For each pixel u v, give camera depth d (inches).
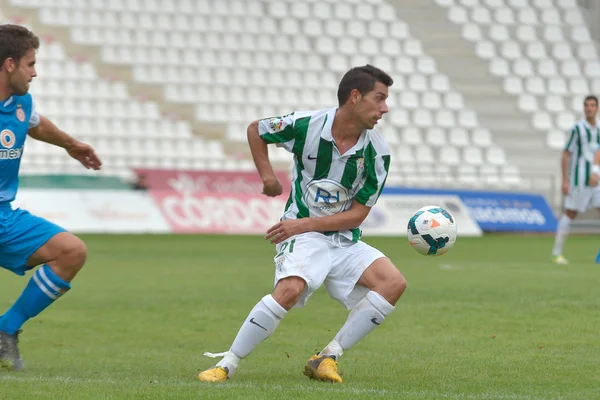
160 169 3129.9
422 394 633.6
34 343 932.6
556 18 4357.8
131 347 909.8
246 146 3619.6
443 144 3762.3
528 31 4266.7
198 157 3538.4
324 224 705.6
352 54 3959.2
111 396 604.4
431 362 813.9
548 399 631.2
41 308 752.3
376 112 689.0
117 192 3058.6
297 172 725.3
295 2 4052.7
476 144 3823.8
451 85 4013.3
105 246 2468.0
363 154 704.4
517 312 1140.5
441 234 744.3
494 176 3575.3
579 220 3412.9
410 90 3932.1
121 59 3705.7
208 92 3727.9
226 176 3191.4
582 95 4094.5
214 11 3941.9
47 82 3538.4
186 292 1387.8
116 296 1333.7
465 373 755.4
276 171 3267.7
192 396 605.3
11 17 3656.5
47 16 3708.2
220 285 1489.9
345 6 4109.3
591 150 1988.2
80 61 3627.0
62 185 2994.6
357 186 717.9
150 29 3799.2
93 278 1606.8
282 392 627.2
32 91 3491.6
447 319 1085.8
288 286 689.6
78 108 3523.6
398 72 3983.8
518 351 872.3
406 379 724.7
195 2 3934.5
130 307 1211.9
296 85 3838.6
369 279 715.4
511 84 4062.5
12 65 714.8
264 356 853.8
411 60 4025.6
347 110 695.1
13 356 753.6
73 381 673.6
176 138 3531.0
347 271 719.7
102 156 3405.5
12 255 743.7
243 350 697.0
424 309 1169.4
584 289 1396.4
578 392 668.7
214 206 3132.4
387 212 3193.9
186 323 1072.8
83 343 933.8
